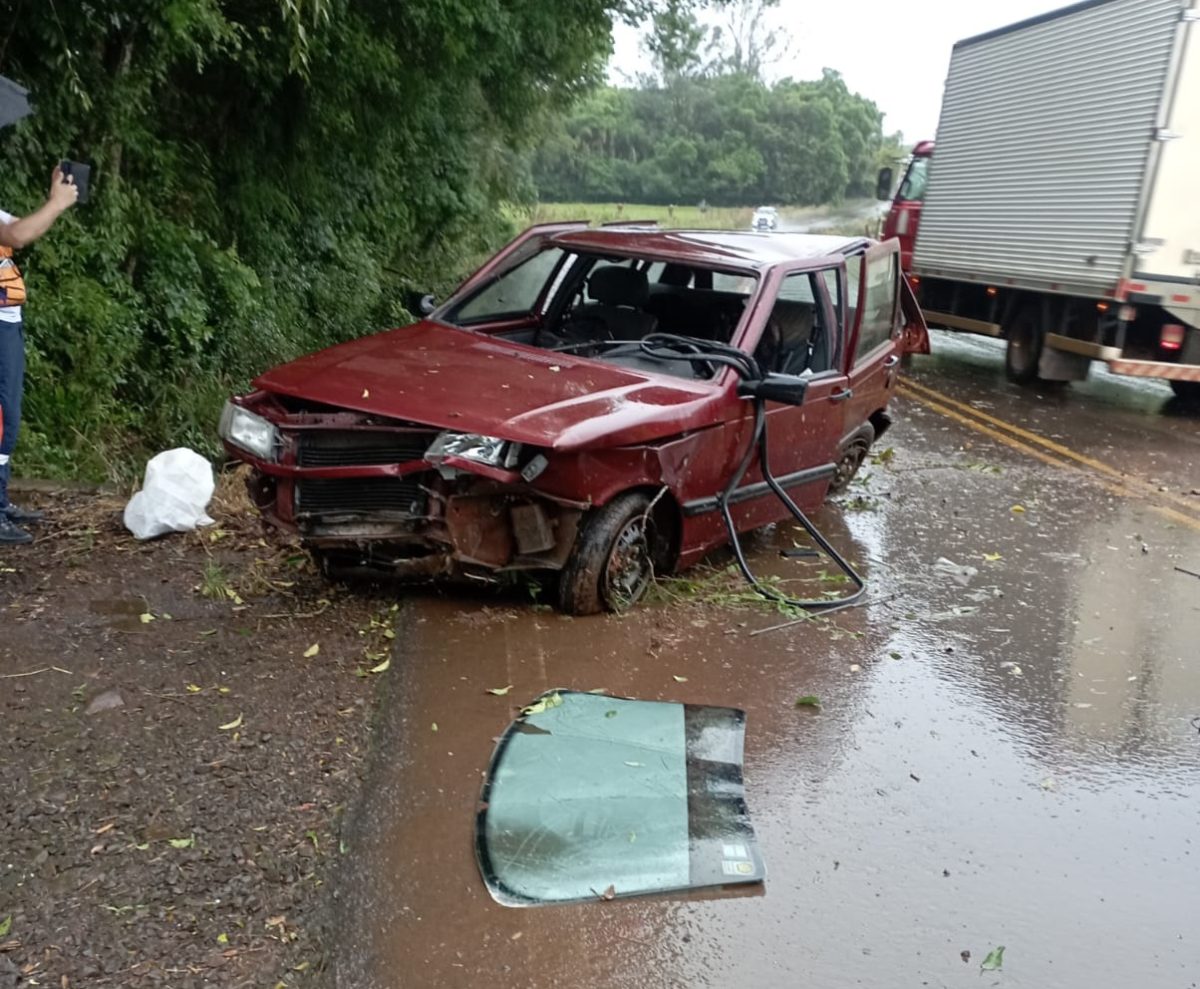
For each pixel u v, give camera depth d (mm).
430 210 14906
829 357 6406
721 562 6219
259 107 9750
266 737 3865
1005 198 13594
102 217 7551
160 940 2885
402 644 4699
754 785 3879
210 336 8609
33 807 3350
